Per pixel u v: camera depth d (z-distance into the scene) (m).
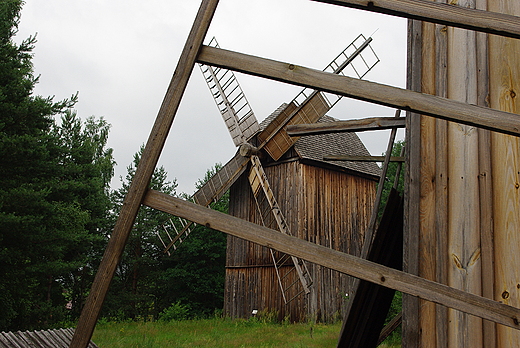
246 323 17.27
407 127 3.58
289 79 2.30
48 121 14.59
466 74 3.44
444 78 3.50
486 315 2.10
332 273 17.55
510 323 2.09
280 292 17.44
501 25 2.24
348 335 4.25
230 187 20.16
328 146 18.94
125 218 2.29
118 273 33.12
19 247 13.59
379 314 4.30
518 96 3.29
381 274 2.18
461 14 2.25
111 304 29.92
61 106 14.61
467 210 3.22
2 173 13.24
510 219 3.11
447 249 3.22
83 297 28.69
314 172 17.92
